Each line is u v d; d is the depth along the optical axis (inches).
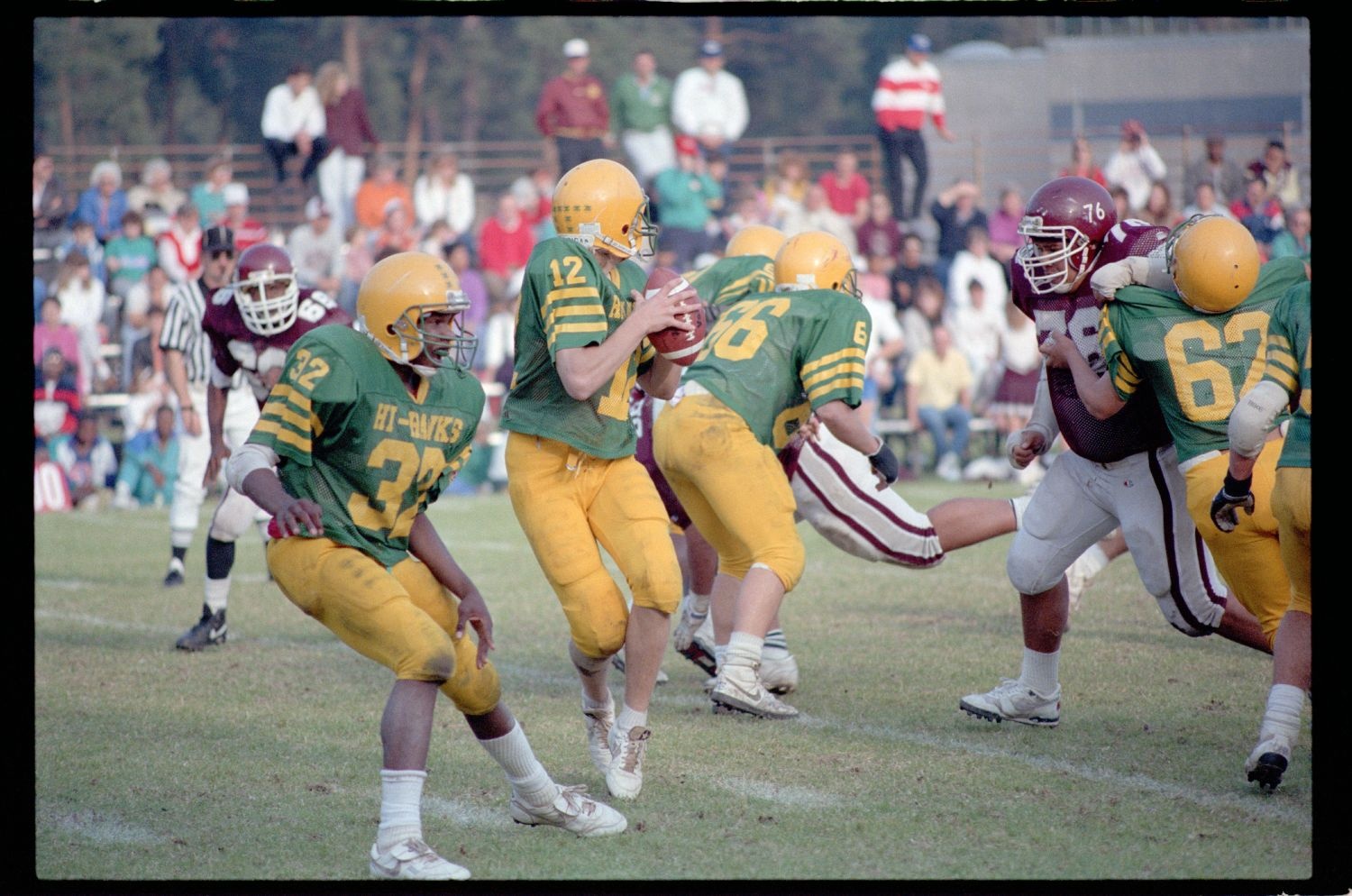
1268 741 409.1
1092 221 466.3
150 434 1251.2
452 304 378.9
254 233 1461.6
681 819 406.3
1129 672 561.3
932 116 1653.5
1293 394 411.2
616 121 1578.5
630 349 414.9
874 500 562.6
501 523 1085.8
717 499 472.1
